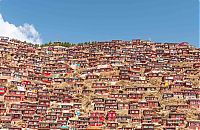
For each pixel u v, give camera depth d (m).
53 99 137.38
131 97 137.25
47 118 123.25
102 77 157.00
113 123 117.31
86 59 182.00
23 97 136.62
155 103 128.88
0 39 191.00
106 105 130.75
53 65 177.00
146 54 184.75
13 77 153.38
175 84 141.25
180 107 125.12
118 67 163.75
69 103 134.62
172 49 191.75
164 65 166.38
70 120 121.06
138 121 119.94
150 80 151.50
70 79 157.88
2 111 124.69
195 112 121.81
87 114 127.12
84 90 144.25
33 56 184.88
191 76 152.50
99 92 142.88
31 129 116.56
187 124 113.44
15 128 113.56
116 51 190.38
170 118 118.44
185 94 133.50
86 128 116.69
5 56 177.38
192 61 173.88
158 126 114.25
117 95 138.62
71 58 187.25
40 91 143.50
